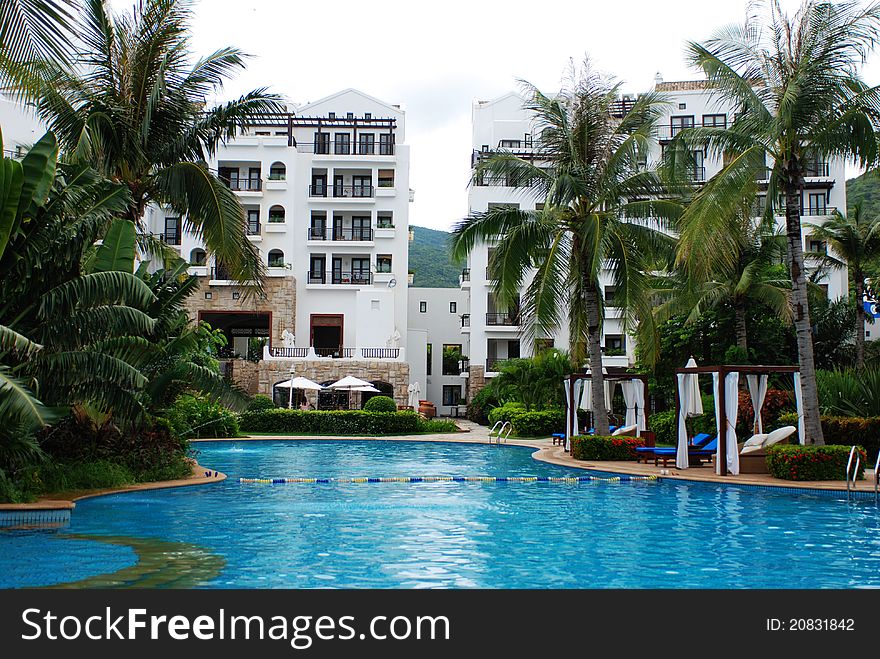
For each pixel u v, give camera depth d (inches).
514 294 890.1
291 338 1883.6
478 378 1942.7
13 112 1411.2
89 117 637.9
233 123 736.3
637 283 872.3
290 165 2060.8
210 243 687.7
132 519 446.0
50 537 383.2
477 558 337.7
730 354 1194.6
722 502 544.1
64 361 464.4
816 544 376.2
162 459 640.4
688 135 724.0
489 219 889.5
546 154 900.6
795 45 672.4
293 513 478.0
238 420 1390.3
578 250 892.0
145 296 472.1
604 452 864.3
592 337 893.8
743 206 698.8
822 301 1562.5
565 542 379.9
